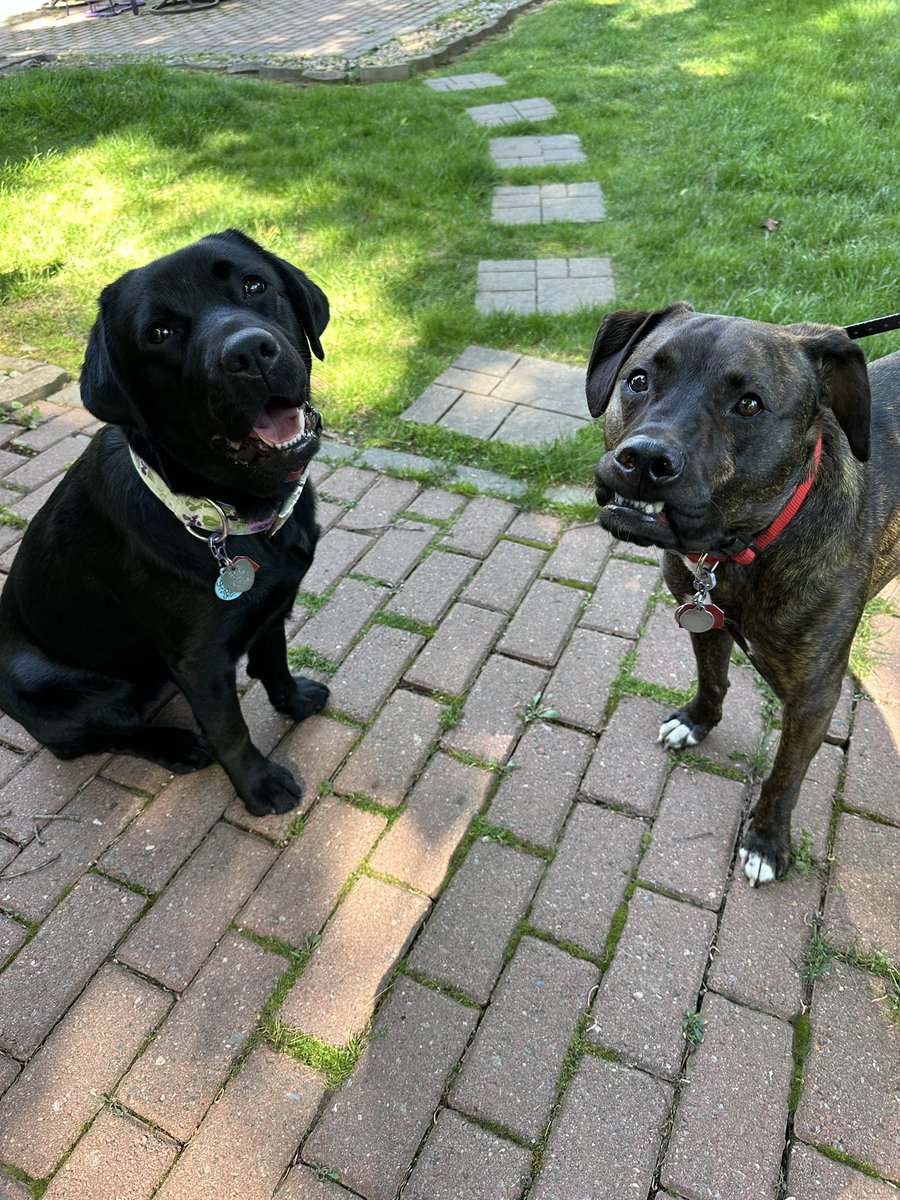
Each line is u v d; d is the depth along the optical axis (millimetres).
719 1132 869
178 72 4039
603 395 1021
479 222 2686
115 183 3012
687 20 4730
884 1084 893
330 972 1012
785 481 848
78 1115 909
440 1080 918
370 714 1314
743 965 994
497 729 1275
